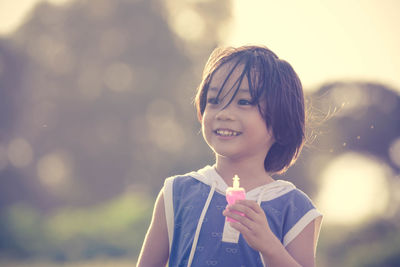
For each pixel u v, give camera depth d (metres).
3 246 24.08
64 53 42.06
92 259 23.61
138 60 41.91
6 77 41.28
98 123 42.38
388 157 24.19
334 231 21.88
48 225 25.22
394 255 18.95
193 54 42.12
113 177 42.66
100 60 42.06
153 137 42.06
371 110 23.64
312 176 26.12
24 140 41.88
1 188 41.00
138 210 26.33
